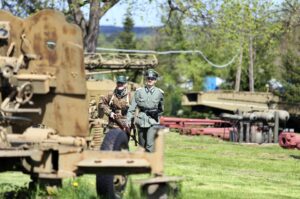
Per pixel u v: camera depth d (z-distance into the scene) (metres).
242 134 40.53
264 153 32.44
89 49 46.16
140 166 11.43
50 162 11.70
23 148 11.61
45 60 12.82
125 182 14.26
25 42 12.77
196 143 38.22
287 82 57.81
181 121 49.03
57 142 11.98
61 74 12.80
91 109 19.62
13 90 12.11
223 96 53.09
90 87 22.64
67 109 12.88
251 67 62.69
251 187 19.12
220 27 46.19
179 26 49.09
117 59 38.34
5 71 11.86
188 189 16.89
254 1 45.69
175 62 93.88
